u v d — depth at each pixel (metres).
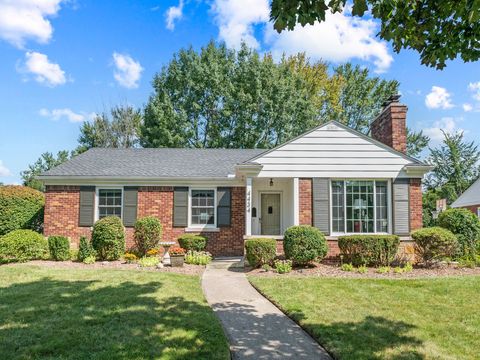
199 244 14.05
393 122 14.15
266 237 12.44
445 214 12.16
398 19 4.46
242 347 4.97
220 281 9.57
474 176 32.97
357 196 13.27
